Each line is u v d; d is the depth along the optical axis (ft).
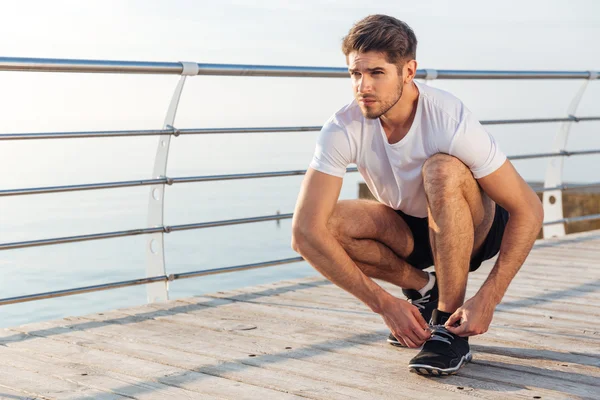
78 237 8.63
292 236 6.18
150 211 9.39
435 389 5.65
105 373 6.16
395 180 6.17
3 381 5.97
